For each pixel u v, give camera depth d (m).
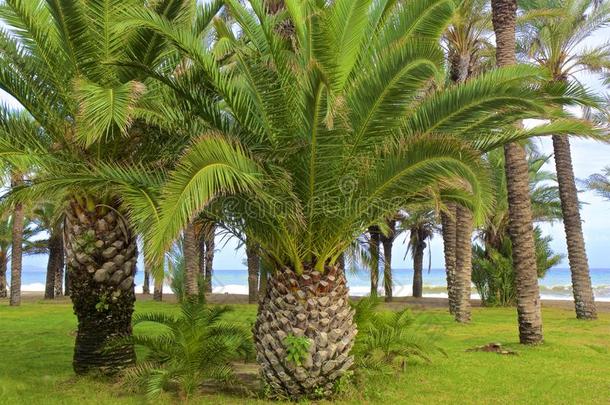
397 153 6.88
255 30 7.57
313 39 6.38
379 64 6.82
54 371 9.05
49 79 8.17
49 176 7.35
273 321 7.47
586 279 19.66
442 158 6.53
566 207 20.14
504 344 12.37
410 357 10.29
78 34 7.76
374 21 7.86
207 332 7.56
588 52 18.91
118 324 8.55
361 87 6.94
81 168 7.84
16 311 21.77
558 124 7.60
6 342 12.68
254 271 26.53
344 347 7.50
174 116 7.54
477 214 6.34
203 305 8.14
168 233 5.26
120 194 7.66
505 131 8.33
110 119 6.02
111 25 7.81
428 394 7.64
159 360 7.86
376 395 7.43
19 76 8.14
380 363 8.91
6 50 8.13
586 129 7.40
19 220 25.59
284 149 6.91
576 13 18.56
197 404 7.04
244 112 7.27
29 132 8.20
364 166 7.18
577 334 14.52
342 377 7.56
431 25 7.75
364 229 7.93
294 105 7.12
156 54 8.26
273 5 13.98
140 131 8.26
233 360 10.30
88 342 8.42
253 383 8.34
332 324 7.46
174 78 7.78
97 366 8.37
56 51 8.05
